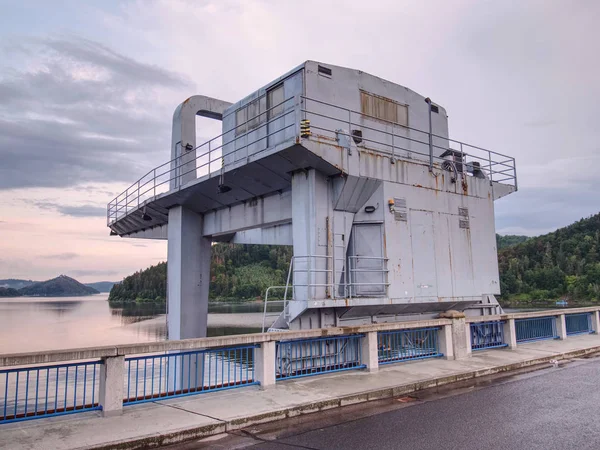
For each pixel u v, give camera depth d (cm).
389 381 1183
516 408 960
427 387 1193
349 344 1488
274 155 1496
